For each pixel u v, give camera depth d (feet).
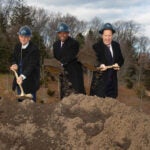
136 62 202.08
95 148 19.24
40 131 20.02
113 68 27.89
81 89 28.76
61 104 21.91
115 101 21.93
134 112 21.34
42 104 22.11
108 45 28.14
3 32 147.33
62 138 19.70
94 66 27.91
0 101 22.20
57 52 29.12
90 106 21.52
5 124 20.56
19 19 159.33
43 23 205.67
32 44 28.58
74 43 28.68
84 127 20.21
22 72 28.30
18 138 19.76
